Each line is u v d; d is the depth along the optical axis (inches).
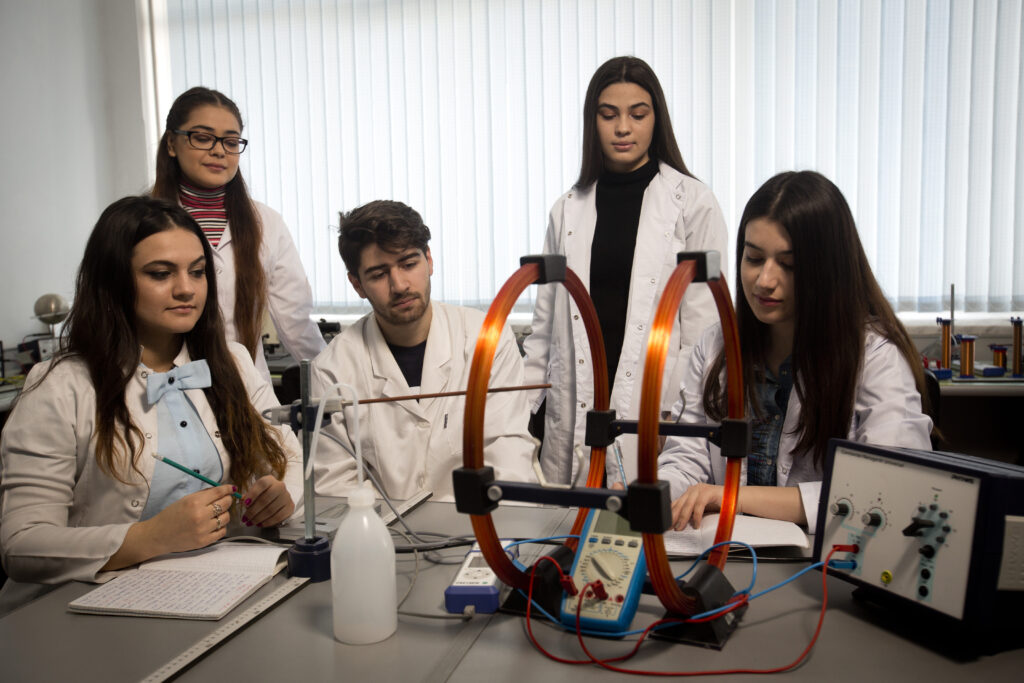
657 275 81.6
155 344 54.8
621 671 31.2
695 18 131.8
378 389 65.3
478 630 35.3
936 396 79.5
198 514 43.3
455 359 67.6
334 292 155.9
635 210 84.4
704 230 83.9
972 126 122.0
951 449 121.7
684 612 33.5
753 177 133.4
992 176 121.7
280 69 154.0
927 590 33.4
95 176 158.2
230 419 55.4
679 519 46.1
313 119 153.6
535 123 141.2
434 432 65.3
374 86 149.7
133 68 159.8
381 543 34.3
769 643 33.4
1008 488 31.1
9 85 140.2
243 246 85.2
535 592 36.3
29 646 34.3
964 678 30.2
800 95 129.4
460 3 142.9
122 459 50.2
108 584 40.6
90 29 156.6
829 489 38.9
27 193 143.9
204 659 32.9
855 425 53.2
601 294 84.4
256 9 153.9
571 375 84.7
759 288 50.4
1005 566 31.4
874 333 53.2
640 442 30.2
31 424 48.6
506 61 141.5
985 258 123.9
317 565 41.4
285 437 61.9
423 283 63.4
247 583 39.9
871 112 126.4
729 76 131.4
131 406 51.6
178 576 41.3
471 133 144.8
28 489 47.4
